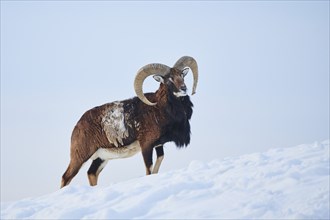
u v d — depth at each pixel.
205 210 12.97
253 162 16.62
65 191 17.27
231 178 14.98
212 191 14.15
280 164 15.57
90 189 17.25
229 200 13.34
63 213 14.24
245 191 13.75
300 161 15.62
